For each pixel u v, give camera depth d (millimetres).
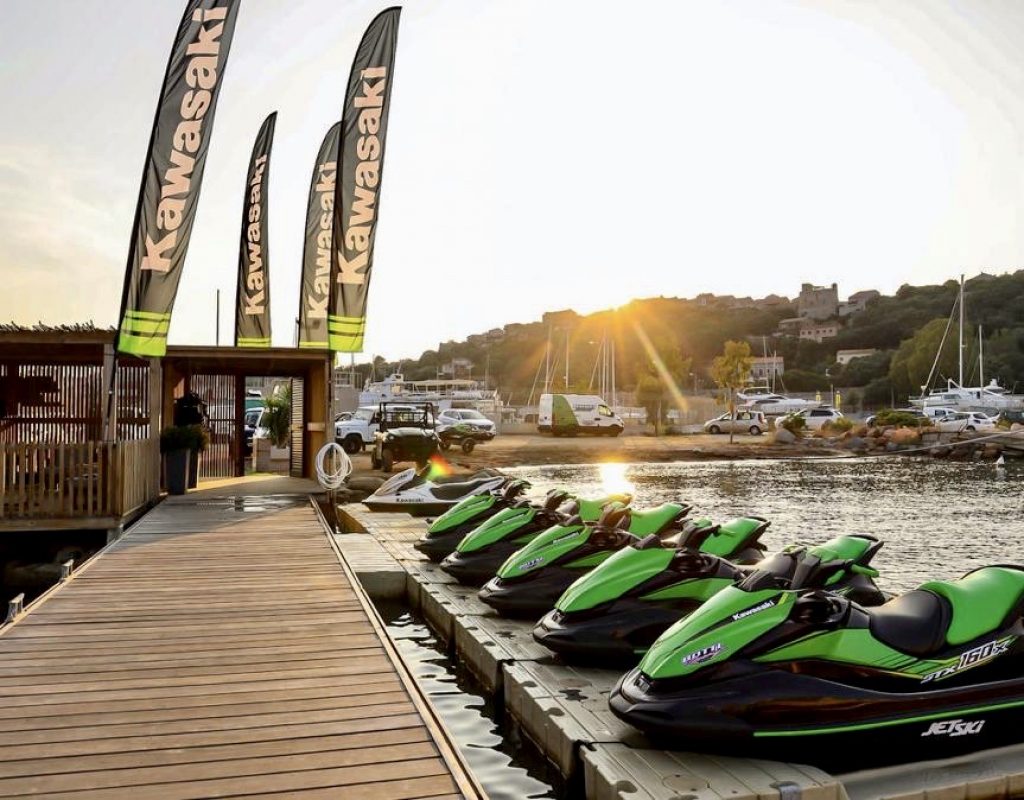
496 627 8672
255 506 17219
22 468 13484
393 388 70250
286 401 25844
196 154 14906
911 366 100625
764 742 5289
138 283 14586
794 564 6703
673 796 4844
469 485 17391
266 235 23297
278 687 6391
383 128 19062
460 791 4660
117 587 9906
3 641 7629
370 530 15266
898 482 29125
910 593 6000
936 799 5094
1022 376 102938
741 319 186500
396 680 6566
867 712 5336
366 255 19031
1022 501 23125
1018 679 5672
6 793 4629
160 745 5285
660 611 7109
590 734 5809
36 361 17938
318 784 4750
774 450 44500
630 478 30594
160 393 18000
